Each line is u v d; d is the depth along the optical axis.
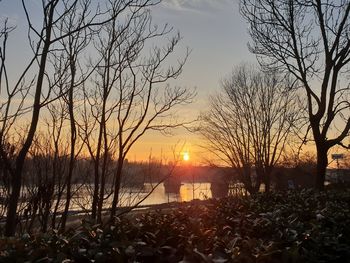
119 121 8.34
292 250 5.16
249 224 6.27
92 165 8.76
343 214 8.08
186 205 8.34
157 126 8.69
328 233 6.52
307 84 15.70
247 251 4.75
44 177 7.46
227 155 25.12
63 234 4.74
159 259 4.52
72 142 7.53
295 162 26.61
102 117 8.05
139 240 4.63
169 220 5.90
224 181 21.77
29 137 6.04
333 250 6.12
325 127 15.52
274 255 5.07
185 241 4.85
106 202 8.76
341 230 7.15
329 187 17.42
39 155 7.58
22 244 4.23
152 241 4.73
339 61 15.35
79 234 4.51
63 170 7.91
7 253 4.04
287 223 6.43
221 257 4.32
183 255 4.70
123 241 4.35
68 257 4.12
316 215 7.66
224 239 5.04
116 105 8.37
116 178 8.02
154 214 6.48
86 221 5.03
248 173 22.61
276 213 6.86
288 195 11.00
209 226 6.02
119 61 9.12
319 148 15.52
